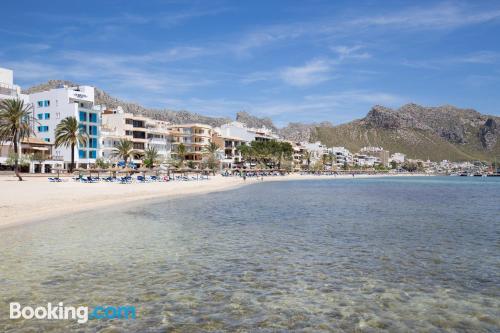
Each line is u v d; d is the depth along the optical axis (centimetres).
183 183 8450
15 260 1650
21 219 2722
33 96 10725
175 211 3572
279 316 1102
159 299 1222
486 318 1112
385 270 1574
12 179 7244
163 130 13212
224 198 5275
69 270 1516
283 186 9381
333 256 1803
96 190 5316
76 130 9056
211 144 13912
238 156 16412
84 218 2902
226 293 1282
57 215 2983
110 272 1498
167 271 1523
